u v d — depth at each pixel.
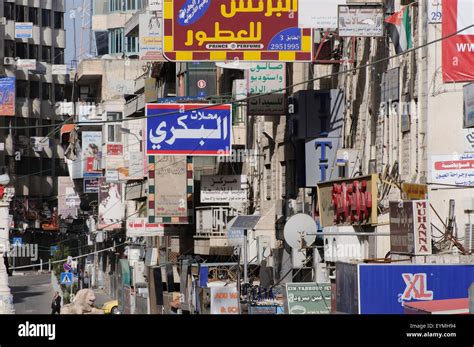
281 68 79.19
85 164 176.12
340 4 63.03
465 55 57.19
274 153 89.94
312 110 73.38
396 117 62.62
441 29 57.16
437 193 56.59
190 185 102.00
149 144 80.12
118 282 142.00
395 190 60.50
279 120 87.94
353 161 69.00
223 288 71.38
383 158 64.19
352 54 67.69
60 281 146.50
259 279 84.12
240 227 84.56
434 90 57.72
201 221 99.31
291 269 73.38
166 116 80.19
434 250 54.56
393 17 61.31
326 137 73.25
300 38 65.38
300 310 59.34
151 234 110.56
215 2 65.62
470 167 56.44
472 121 52.56
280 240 83.62
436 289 46.41
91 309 57.12
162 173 101.62
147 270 108.12
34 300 149.88
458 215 56.19
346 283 48.12
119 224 153.75
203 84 105.62
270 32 65.44
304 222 62.91
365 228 61.56
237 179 96.88
